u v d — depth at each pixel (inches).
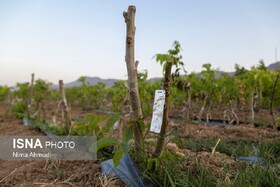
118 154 82.9
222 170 99.9
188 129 220.2
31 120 287.6
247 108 375.9
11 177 117.1
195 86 275.4
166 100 82.6
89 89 497.0
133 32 92.7
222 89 268.1
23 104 358.0
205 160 113.7
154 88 286.8
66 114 200.4
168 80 81.2
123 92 135.7
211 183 87.3
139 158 94.0
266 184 89.4
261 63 369.7
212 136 187.0
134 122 91.4
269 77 267.6
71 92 585.3
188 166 101.1
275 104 293.7
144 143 102.7
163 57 146.6
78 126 145.7
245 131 201.9
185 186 82.9
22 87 338.3
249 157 126.6
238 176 93.4
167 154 93.0
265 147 139.0
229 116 303.9
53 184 101.1
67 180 103.4
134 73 93.4
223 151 146.2
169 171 90.1
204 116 339.6
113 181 93.0
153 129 85.0
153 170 92.4
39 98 346.6
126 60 93.6
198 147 149.8
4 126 282.5
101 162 118.3
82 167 117.0
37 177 112.6
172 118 336.2
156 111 84.7
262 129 215.2
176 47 166.2
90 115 135.7
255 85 261.6
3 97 604.7
